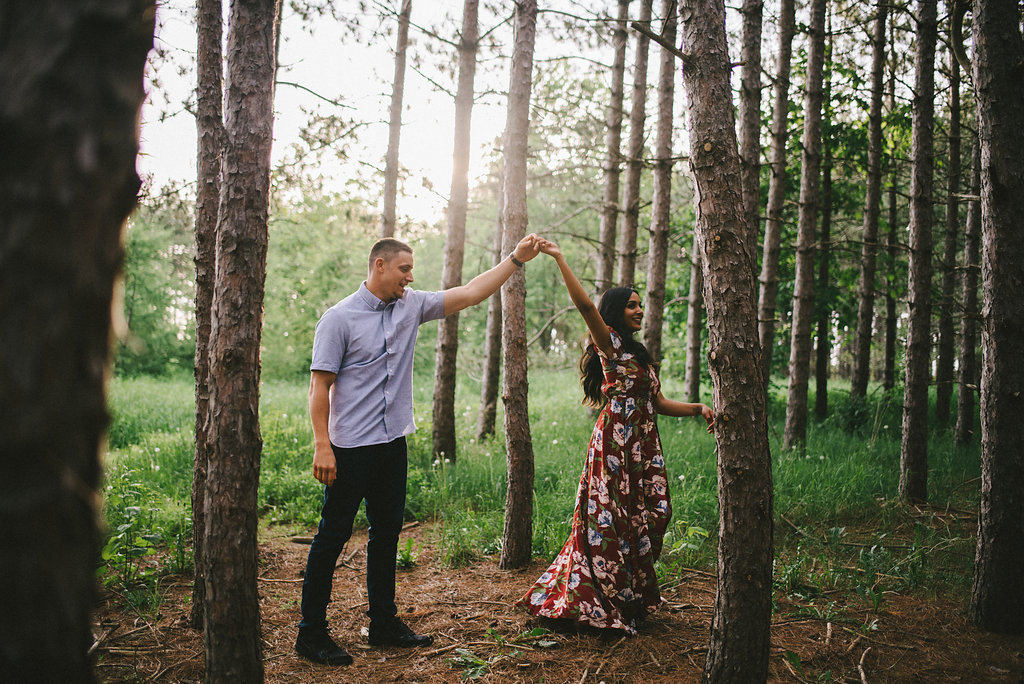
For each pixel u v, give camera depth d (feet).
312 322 59.16
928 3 18.35
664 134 27.73
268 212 7.17
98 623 10.82
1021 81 10.32
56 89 2.84
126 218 3.24
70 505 3.01
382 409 9.90
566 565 10.94
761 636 7.30
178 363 65.10
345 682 8.94
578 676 8.97
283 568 14.01
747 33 19.56
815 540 14.82
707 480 18.95
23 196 2.77
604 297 11.30
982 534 10.69
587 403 11.74
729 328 7.41
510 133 13.38
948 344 30.12
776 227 24.93
